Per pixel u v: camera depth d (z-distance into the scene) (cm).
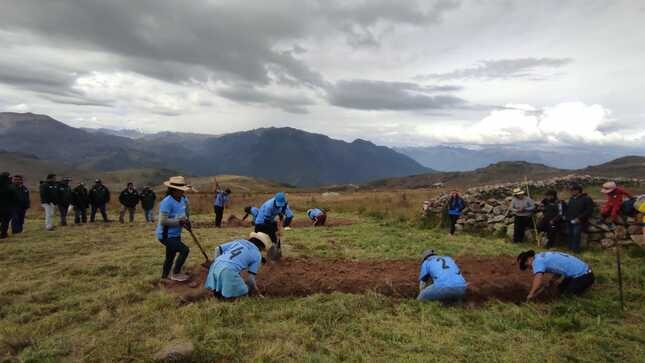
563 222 1328
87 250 1256
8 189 1472
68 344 581
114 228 1755
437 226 1781
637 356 574
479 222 1656
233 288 744
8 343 584
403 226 1855
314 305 729
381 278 887
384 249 1267
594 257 1151
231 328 639
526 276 898
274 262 1020
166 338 598
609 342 615
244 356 549
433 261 800
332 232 1617
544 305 766
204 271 937
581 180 2123
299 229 1731
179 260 884
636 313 732
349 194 4928
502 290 828
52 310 738
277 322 663
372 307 741
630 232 1240
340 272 933
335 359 547
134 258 1106
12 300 782
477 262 1037
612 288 875
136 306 739
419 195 3391
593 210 1311
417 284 862
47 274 970
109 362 528
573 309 745
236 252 774
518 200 1417
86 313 713
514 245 1359
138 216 2453
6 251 1218
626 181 2098
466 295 802
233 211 2802
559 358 563
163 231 869
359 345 590
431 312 720
